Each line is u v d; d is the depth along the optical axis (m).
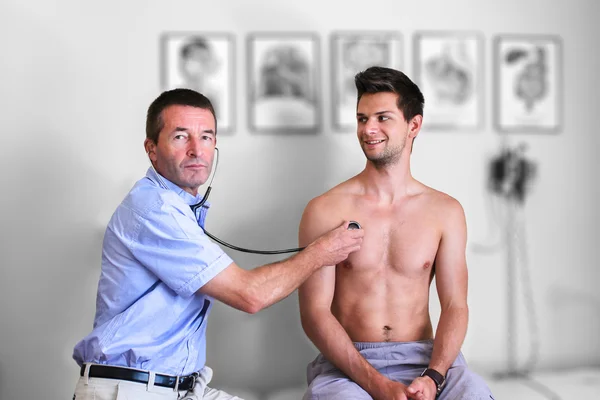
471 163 2.42
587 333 2.44
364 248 1.85
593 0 2.44
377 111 1.84
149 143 1.69
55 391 2.32
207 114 1.66
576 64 2.42
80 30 2.32
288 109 2.36
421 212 1.89
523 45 2.42
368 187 1.92
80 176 2.33
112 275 1.59
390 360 1.80
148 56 2.34
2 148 2.30
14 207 2.31
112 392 1.49
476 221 2.42
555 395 2.06
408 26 2.40
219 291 1.54
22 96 2.31
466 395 1.65
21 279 2.31
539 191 2.44
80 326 2.34
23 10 2.31
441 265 1.88
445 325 1.81
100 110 2.33
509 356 2.43
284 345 2.38
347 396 1.65
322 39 2.38
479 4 2.42
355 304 1.87
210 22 2.36
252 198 2.37
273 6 2.37
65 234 2.33
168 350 1.57
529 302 2.44
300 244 1.91
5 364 2.31
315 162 2.38
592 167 2.43
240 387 2.37
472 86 2.40
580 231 2.45
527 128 2.43
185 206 1.59
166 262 1.54
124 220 1.58
